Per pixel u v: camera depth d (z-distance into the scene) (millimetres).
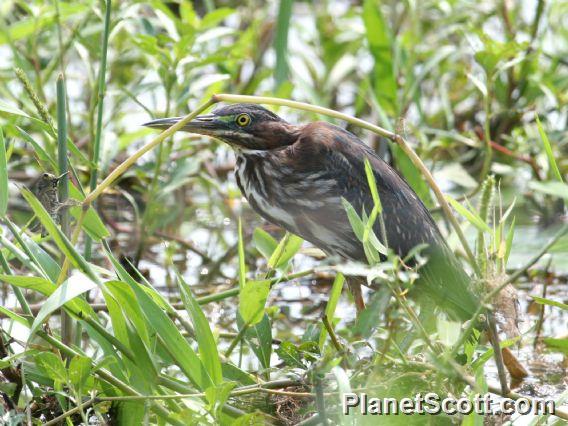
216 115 11422
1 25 12930
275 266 10156
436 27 17047
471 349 8789
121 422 8703
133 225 14969
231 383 7957
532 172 15250
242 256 9672
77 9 13594
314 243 11828
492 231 8445
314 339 9391
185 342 8453
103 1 11508
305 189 11375
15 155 15688
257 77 16188
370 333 8445
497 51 12805
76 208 9234
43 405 8898
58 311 12094
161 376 8539
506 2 16125
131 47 14898
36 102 9109
